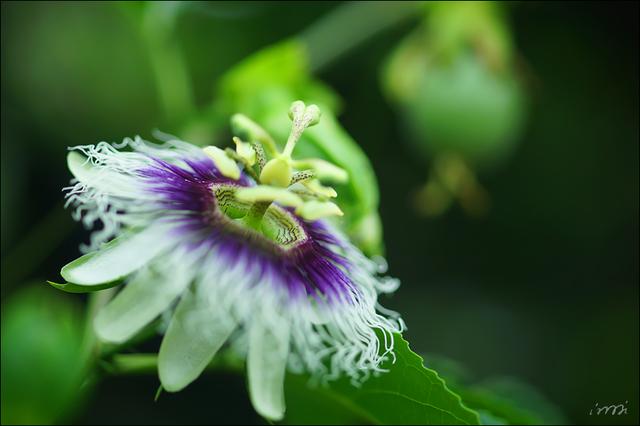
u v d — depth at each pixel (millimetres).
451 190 479
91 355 347
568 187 642
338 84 597
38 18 562
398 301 623
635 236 644
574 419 632
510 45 468
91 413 526
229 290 315
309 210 332
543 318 644
